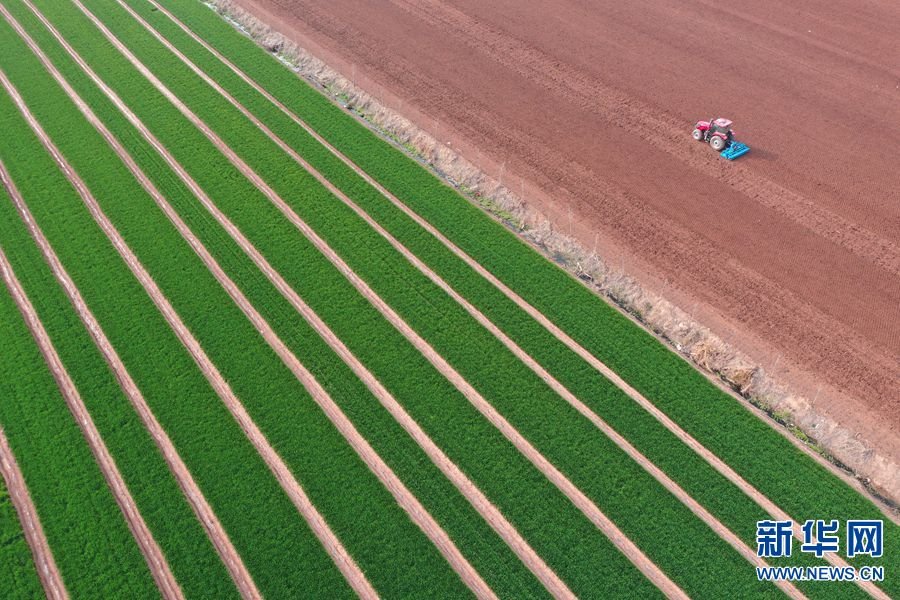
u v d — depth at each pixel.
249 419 28.06
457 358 29.86
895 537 24.25
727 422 27.48
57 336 30.84
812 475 25.92
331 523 25.03
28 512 25.58
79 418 28.19
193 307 31.86
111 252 34.38
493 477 26.20
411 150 39.91
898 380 28.02
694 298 31.25
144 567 24.06
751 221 34.34
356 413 28.14
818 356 28.94
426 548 24.47
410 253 34.16
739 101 41.44
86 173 38.34
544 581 23.73
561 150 38.62
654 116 40.59
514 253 33.97
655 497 25.52
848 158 37.41
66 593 23.53
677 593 23.31
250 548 24.47
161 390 28.89
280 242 34.66
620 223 34.56
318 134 40.81
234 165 38.81
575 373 29.22
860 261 32.34
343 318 31.39
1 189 37.50
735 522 24.81
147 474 26.41
